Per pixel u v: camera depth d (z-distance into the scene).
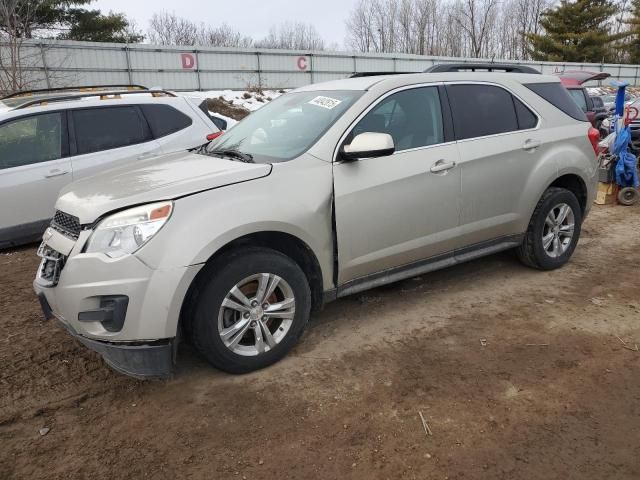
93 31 29.84
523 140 4.54
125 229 2.90
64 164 6.20
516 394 3.10
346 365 3.45
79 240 2.98
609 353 3.54
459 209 4.16
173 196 3.01
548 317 4.09
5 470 2.60
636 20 53.25
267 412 2.99
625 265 5.23
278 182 3.34
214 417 2.96
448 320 4.07
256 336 3.32
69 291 2.92
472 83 4.40
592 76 15.16
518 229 4.66
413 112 4.02
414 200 3.87
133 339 2.92
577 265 5.24
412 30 57.53
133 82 29.00
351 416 2.93
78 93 7.18
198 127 7.12
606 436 2.73
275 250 3.40
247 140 4.07
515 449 2.65
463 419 2.88
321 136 3.62
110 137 6.51
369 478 2.48
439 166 3.98
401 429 2.81
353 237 3.63
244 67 31.84
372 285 3.87
